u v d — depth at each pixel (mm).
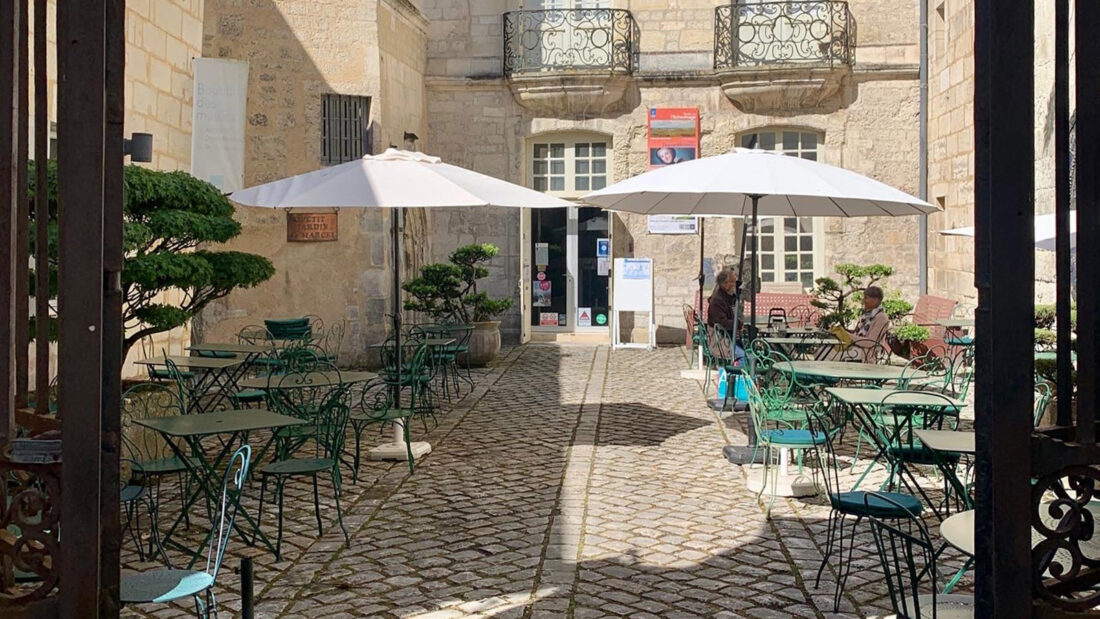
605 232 18891
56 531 2766
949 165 16344
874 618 4895
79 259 2684
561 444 9438
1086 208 2596
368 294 15578
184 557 6004
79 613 2699
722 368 11156
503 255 18438
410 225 17078
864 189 7895
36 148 3158
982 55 2627
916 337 12625
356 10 15648
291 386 7660
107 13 2787
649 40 18297
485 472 8289
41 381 3139
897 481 7711
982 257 2625
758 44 18047
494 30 18516
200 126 12312
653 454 8977
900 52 17828
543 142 18797
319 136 15570
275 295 15383
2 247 2818
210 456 8914
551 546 6172
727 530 6520
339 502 7121
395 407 9430
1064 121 2607
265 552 6102
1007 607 2555
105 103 2742
